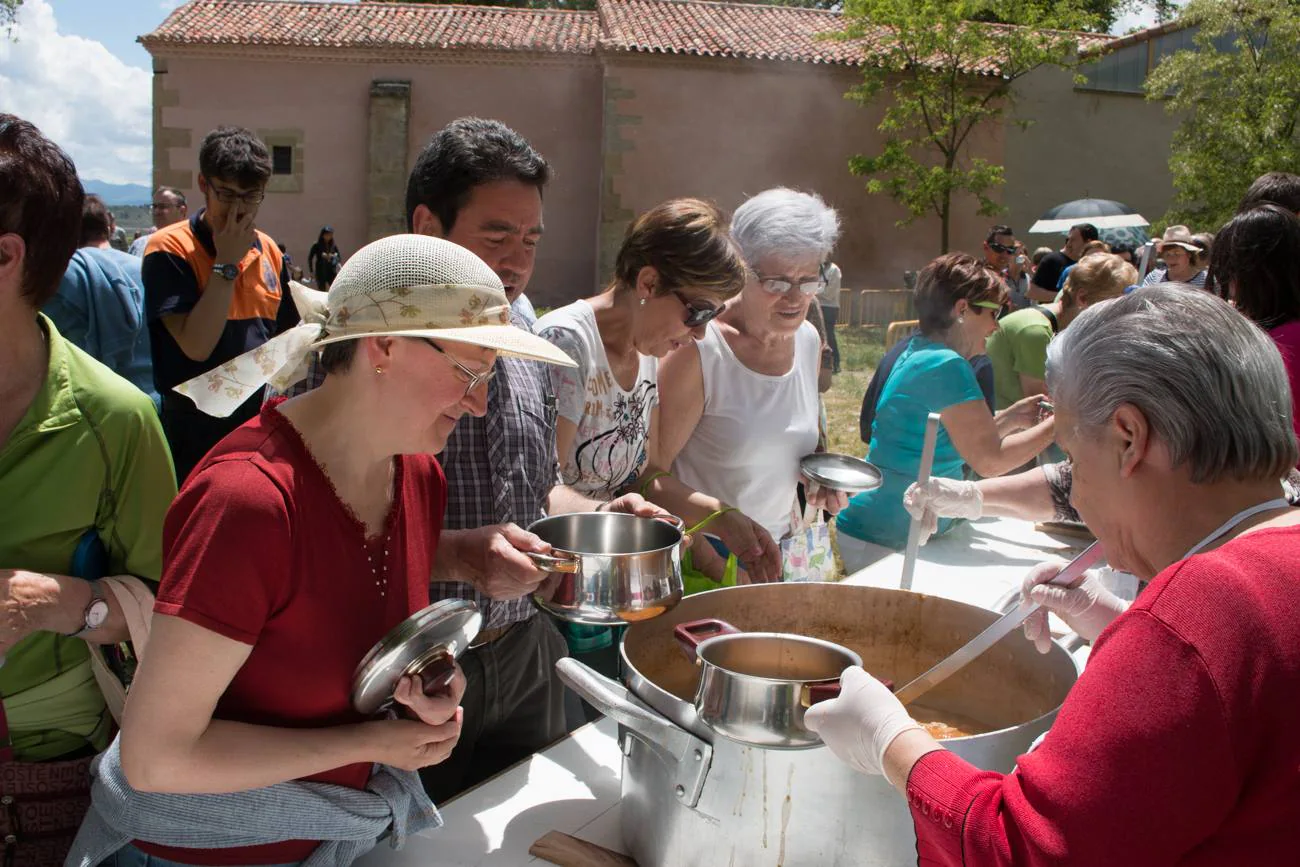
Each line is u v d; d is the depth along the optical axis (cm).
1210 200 1902
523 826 162
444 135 187
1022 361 493
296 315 376
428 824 149
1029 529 348
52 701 154
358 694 121
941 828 104
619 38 1930
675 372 248
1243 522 103
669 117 1945
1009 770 126
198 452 342
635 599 149
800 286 242
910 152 2048
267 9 2120
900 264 2064
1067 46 1923
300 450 122
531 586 148
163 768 112
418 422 123
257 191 333
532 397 193
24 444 147
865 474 245
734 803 129
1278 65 1862
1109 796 90
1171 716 90
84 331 311
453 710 125
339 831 136
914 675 186
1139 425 104
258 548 113
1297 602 93
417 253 120
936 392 304
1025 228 2109
